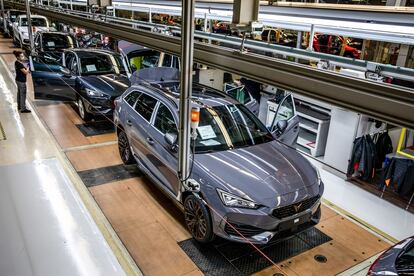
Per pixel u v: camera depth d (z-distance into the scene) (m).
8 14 19.11
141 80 5.78
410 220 4.75
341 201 5.17
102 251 3.75
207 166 3.93
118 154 6.35
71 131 7.36
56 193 4.80
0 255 3.56
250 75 2.51
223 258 3.80
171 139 4.13
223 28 7.50
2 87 10.05
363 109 1.79
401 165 5.11
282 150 4.46
